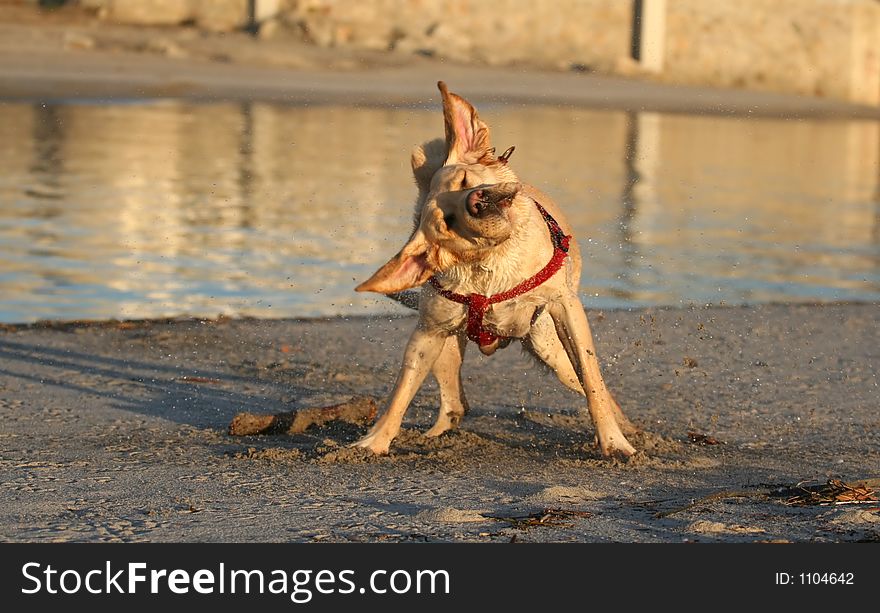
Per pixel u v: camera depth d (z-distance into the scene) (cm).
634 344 1350
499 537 685
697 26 5762
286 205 2277
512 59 5594
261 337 1369
